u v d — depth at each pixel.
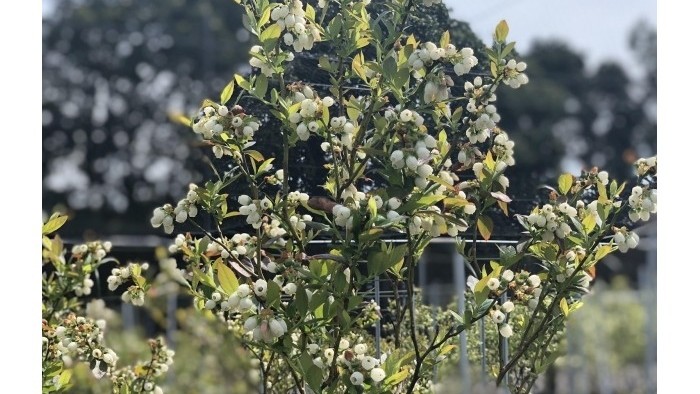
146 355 2.87
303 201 1.85
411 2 1.88
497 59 1.90
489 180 2.02
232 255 1.95
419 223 1.75
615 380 3.67
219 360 2.95
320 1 1.94
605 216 2.06
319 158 2.55
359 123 2.21
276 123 2.51
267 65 1.81
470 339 2.71
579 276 2.05
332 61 2.53
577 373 3.53
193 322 2.91
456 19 2.80
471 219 2.15
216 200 1.93
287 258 1.77
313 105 1.73
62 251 2.43
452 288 3.23
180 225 2.65
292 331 1.68
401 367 1.88
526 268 2.69
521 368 2.37
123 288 2.80
